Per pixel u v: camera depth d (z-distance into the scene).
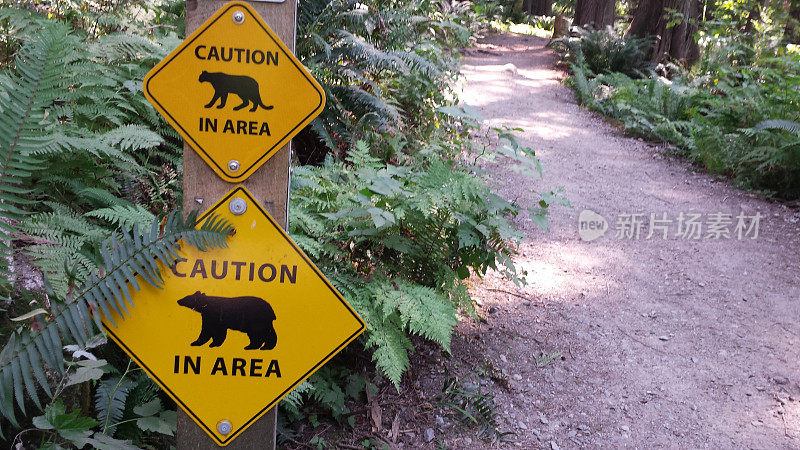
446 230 3.40
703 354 4.50
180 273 1.76
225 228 1.76
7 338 1.99
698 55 16.05
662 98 10.82
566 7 30.12
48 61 1.76
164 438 2.55
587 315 4.86
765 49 12.42
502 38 20.84
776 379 4.25
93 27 3.89
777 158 7.50
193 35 1.70
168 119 1.73
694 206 7.36
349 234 3.21
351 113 5.37
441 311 3.04
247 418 1.84
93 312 1.62
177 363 1.79
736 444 3.60
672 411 3.86
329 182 3.58
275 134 1.76
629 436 3.59
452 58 8.26
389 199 3.32
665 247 6.24
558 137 9.87
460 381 3.74
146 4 4.34
